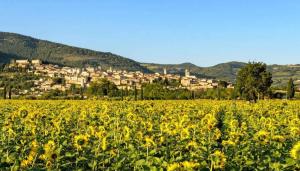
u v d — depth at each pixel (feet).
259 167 50.34
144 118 111.75
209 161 49.75
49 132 76.69
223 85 612.29
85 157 54.80
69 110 136.46
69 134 74.84
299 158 45.75
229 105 187.11
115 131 73.10
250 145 58.80
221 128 92.94
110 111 132.87
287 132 79.00
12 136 71.20
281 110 146.61
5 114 124.36
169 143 63.31
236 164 51.24
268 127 81.10
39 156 52.95
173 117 106.42
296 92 458.91
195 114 124.98
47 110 130.31
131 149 57.16
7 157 54.90
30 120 85.35
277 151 55.26
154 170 48.06
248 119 113.70
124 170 52.16
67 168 52.65
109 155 55.42
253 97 313.53
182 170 42.34
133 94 443.73
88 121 98.68
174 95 398.83
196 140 63.87
